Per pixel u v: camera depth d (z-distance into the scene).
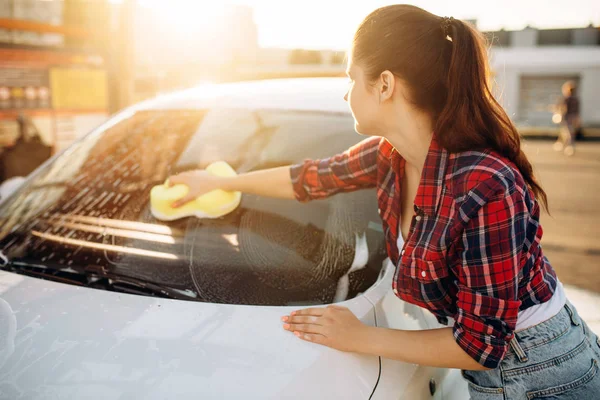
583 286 3.59
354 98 1.07
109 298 1.21
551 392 1.12
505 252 0.95
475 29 1.01
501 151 1.01
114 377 0.97
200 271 1.30
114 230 1.46
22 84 5.18
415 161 1.11
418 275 1.05
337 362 1.05
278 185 1.45
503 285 0.97
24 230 1.51
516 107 19.78
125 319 1.13
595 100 18.94
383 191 1.26
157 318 1.13
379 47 1.01
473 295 0.98
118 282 1.28
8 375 0.99
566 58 19.02
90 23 5.76
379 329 1.07
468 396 1.22
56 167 1.81
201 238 1.40
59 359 1.02
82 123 5.81
